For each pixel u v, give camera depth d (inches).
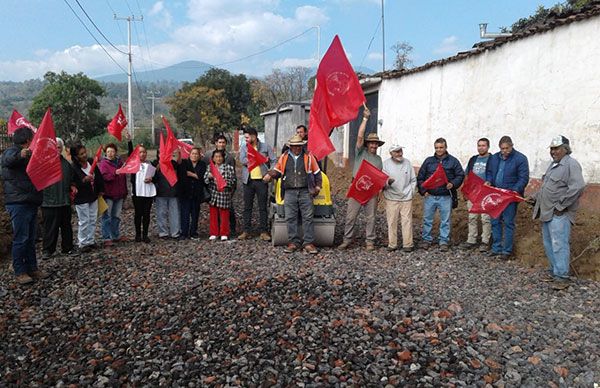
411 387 148.6
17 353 172.1
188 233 367.2
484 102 406.3
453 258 299.6
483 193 280.4
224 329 187.3
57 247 326.0
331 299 219.9
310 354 167.6
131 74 1579.7
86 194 306.0
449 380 152.8
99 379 151.8
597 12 286.5
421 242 349.4
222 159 350.9
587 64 297.4
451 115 459.8
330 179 738.8
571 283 242.7
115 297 227.8
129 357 166.6
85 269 269.7
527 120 351.9
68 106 1386.6
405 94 557.0
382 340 179.6
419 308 210.1
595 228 272.7
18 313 209.6
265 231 354.9
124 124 356.2
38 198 249.3
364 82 635.5
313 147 281.9
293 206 311.3
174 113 2086.6
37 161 234.7
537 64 340.8
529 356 168.9
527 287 240.7
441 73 476.4
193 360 162.7
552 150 239.1
